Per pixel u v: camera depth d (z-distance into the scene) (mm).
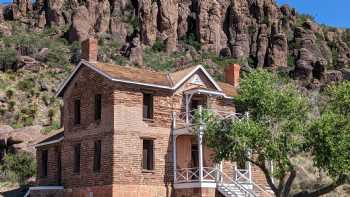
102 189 38031
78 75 41906
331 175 31641
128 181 37688
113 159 37281
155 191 38844
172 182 39812
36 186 43938
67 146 42375
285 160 32219
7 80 98312
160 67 119500
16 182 56969
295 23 154625
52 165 45250
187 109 41125
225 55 137000
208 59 130000
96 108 39969
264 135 32062
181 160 41219
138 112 38875
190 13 144250
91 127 39969
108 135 38000
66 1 137375
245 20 145500
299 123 32781
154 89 39906
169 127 40406
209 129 34906
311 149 32438
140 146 38625
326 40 157250
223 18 145750
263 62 137250
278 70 131250
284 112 33594
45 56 110250
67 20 134000
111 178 37188
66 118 42812
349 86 33125
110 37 130500
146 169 38969
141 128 38844
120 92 38281
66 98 43000
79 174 40688
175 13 140625
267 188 44375
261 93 34156
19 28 133250
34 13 138750
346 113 32938
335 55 152125
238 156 33281
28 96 93000
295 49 140875
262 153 32531
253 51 140500
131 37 133875
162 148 39750
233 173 42375
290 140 32438
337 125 31844
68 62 110375
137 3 141250
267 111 33719
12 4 141000
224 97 43125
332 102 33656
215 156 35531
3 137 65500
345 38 163875
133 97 38812
